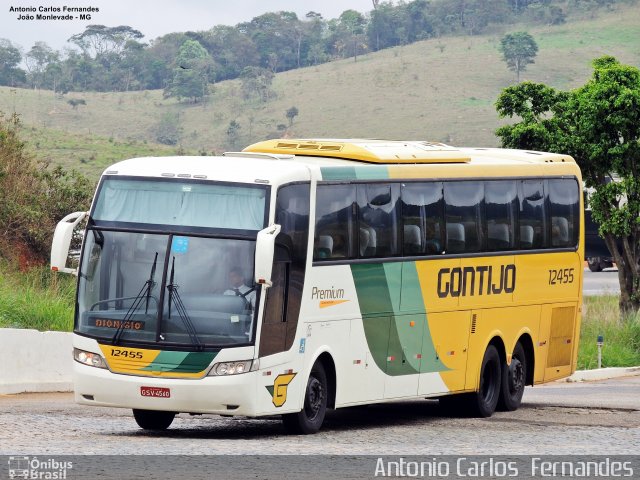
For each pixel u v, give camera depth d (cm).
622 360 7994
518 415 4712
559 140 8800
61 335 4994
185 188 3488
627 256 8800
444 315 4356
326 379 3784
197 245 3409
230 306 3369
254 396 3375
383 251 4019
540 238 4944
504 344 4750
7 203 7012
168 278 3388
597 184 8938
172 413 3775
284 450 3112
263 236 3288
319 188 3719
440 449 3266
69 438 3234
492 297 4641
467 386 4512
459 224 4447
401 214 4125
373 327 3972
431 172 4300
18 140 7581
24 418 3800
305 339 3616
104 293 3428
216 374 3328
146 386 3341
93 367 3397
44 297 6100
